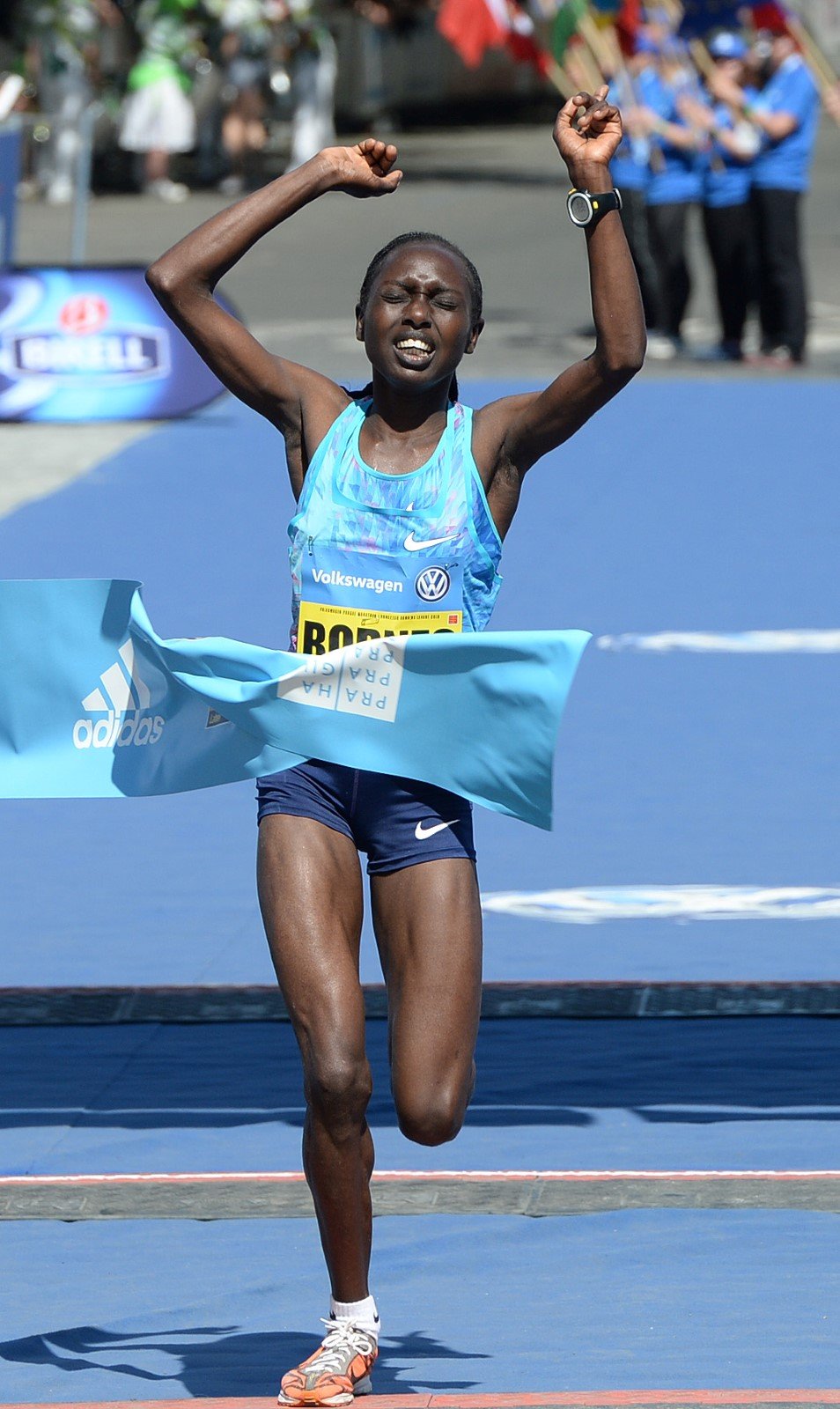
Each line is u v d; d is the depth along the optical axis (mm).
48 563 42000
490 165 121938
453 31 67625
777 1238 16562
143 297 57500
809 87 62531
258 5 104312
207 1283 16031
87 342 57406
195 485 50438
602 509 47500
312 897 13797
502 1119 19234
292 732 14086
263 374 14586
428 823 14078
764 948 23516
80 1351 14781
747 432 56031
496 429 14383
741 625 37875
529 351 66188
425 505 14148
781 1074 20234
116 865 26906
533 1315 15266
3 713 14836
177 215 98750
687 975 22719
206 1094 20016
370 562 14203
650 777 29969
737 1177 17719
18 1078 20391
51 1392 14023
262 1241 16844
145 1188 17828
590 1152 18438
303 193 14562
